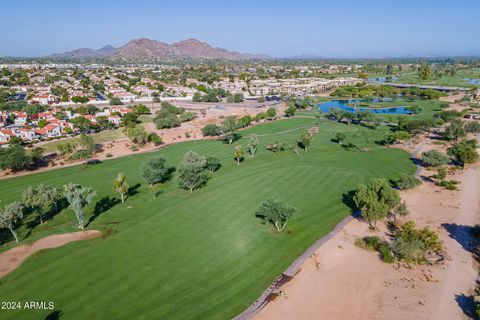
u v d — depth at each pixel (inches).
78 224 2714.1
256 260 2130.9
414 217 2696.9
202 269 2044.8
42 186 2822.3
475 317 1658.5
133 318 1647.4
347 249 2244.1
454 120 5821.9
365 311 1701.5
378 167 3895.2
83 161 4527.6
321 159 4293.8
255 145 4512.8
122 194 3110.2
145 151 5004.9
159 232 2513.5
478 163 4015.8
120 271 2028.8
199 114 7588.6
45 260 2164.1
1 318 1663.4
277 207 2410.2
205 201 3053.6
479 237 2391.7
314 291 1851.6
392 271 2020.2
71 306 1737.2
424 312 1691.7
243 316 1667.1
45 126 5826.8
